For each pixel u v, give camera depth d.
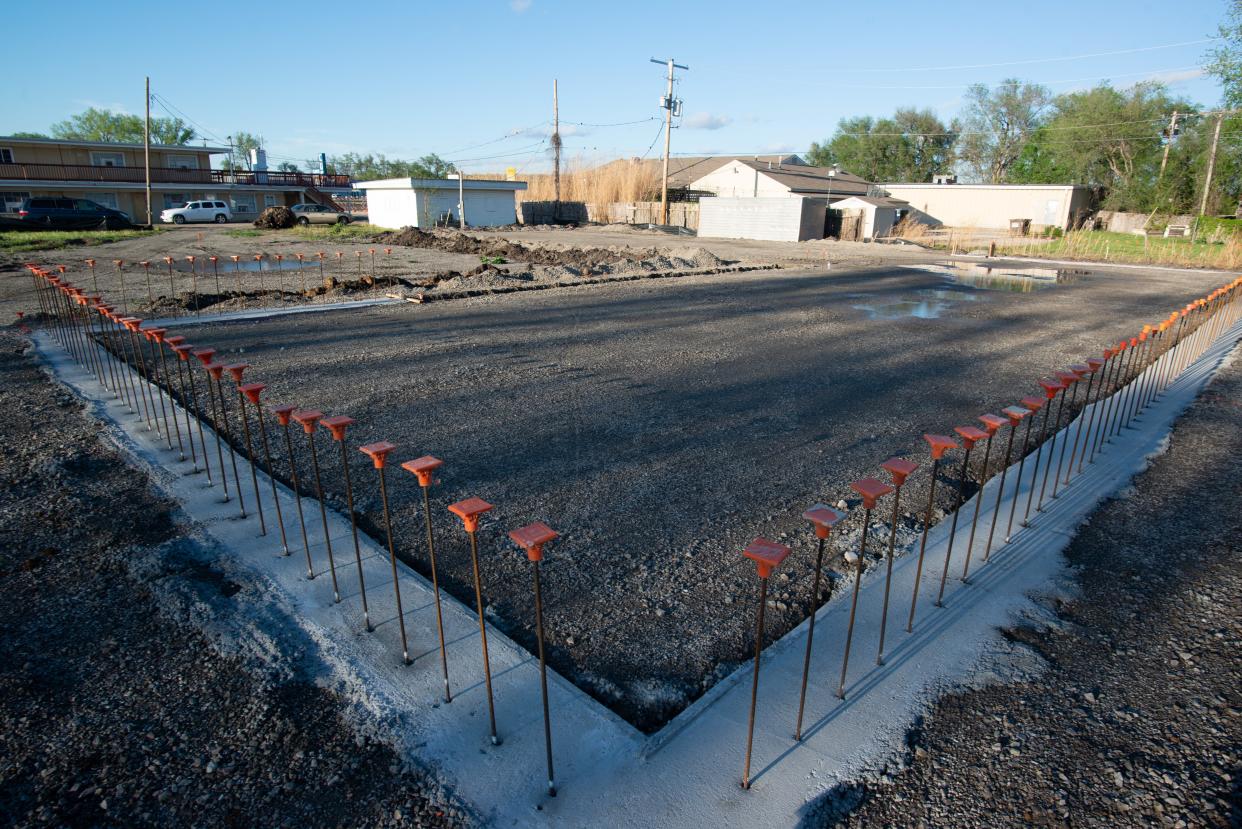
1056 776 2.37
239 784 2.30
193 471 4.82
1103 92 48.28
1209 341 9.97
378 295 13.32
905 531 4.20
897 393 7.30
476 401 6.70
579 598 3.46
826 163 79.81
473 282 14.76
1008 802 2.27
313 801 2.24
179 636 3.06
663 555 3.89
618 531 4.17
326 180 52.97
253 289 13.99
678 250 24.55
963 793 2.30
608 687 2.82
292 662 2.90
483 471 5.03
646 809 2.22
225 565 3.64
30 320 10.13
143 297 12.57
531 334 9.97
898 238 35.34
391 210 40.28
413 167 94.38
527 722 2.58
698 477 5.00
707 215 39.12
